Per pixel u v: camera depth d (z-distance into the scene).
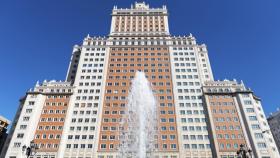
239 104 88.81
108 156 80.19
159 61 106.81
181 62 105.75
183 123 87.19
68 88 97.50
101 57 108.62
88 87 98.06
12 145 79.69
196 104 92.19
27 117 87.12
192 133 84.62
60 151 80.44
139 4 141.50
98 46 112.75
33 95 93.94
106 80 100.25
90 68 104.44
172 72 102.19
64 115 89.19
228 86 95.44
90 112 91.06
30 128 84.25
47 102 93.00
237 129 83.00
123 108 91.50
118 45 113.50
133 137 83.69
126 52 110.69
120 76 101.62
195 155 79.88
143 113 89.56
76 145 83.06
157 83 98.81
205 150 80.75
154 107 91.56
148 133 84.56
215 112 87.44
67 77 112.06
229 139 80.75
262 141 78.50
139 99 93.50
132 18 130.38
